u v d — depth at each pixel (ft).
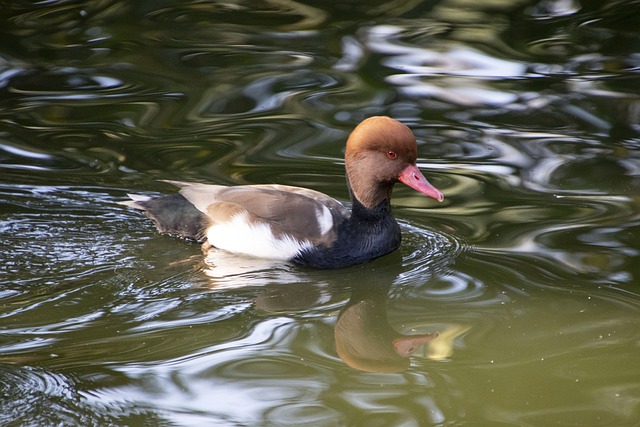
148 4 67.15
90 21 64.28
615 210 40.01
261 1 67.56
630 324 30.99
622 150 46.47
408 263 36.68
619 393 26.76
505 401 26.43
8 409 25.71
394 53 59.16
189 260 36.29
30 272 34.42
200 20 65.05
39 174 43.21
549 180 43.45
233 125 49.93
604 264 35.42
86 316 31.32
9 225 38.06
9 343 29.30
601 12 64.75
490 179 43.75
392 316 32.30
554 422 25.34
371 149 36.45
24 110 51.24
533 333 30.63
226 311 32.19
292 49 60.03
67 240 37.24
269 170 44.52
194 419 25.46
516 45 60.13
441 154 46.52
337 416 25.68
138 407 25.98
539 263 35.76
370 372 28.30
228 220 37.17
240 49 60.08
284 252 36.52
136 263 35.63
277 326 31.30
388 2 67.56
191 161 45.42
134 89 54.39
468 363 28.81
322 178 43.70
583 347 29.60
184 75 56.44
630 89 53.26
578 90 53.47
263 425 25.25
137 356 28.78
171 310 32.12
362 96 53.16
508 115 50.72
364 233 36.88
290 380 27.68
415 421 25.45
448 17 65.31
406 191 43.80
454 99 52.70
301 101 52.65
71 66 57.31
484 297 33.37
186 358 28.81
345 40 61.41
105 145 47.11
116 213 39.99
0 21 63.72
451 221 39.91
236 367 28.35
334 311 32.60
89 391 26.71
